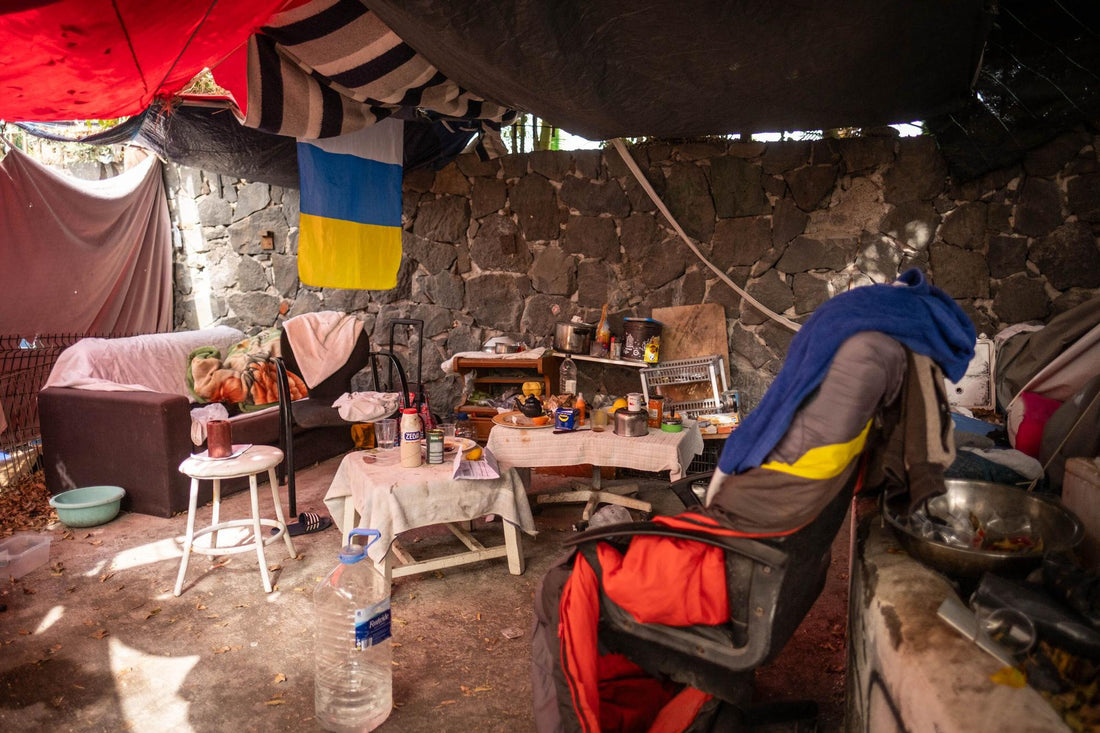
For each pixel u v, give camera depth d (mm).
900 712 1364
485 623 3066
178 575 3395
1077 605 1334
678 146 5516
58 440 4617
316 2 2727
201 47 2783
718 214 5508
